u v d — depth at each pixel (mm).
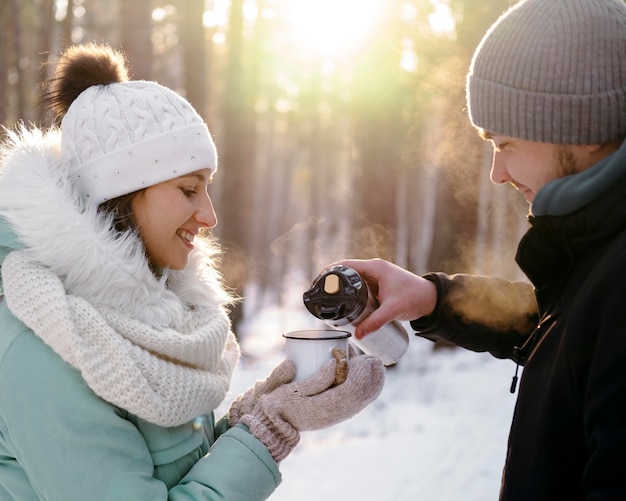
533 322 1981
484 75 1502
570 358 1303
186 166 1740
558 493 1343
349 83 14062
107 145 1698
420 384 9508
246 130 13219
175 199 1744
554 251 1477
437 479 5672
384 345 1970
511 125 1473
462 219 12258
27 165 1663
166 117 1737
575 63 1399
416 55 11281
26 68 13734
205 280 1931
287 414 1744
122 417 1586
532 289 1993
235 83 13203
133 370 1529
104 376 1514
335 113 17656
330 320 1887
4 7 13289
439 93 10688
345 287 1860
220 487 1613
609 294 1259
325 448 6641
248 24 15688
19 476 1619
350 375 1750
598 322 1270
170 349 1629
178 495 1581
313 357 1794
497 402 8500
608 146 1446
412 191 17531
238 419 1814
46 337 1534
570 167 1465
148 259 1778
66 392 1526
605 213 1338
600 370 1214
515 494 1405
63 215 1603
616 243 1327
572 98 1403
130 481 1510
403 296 1950
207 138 1806
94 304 1622
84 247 1598
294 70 16016
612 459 1161
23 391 1532
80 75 1817
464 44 9297
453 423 7531
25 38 13930
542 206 1422
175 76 16891
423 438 6949
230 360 1901
